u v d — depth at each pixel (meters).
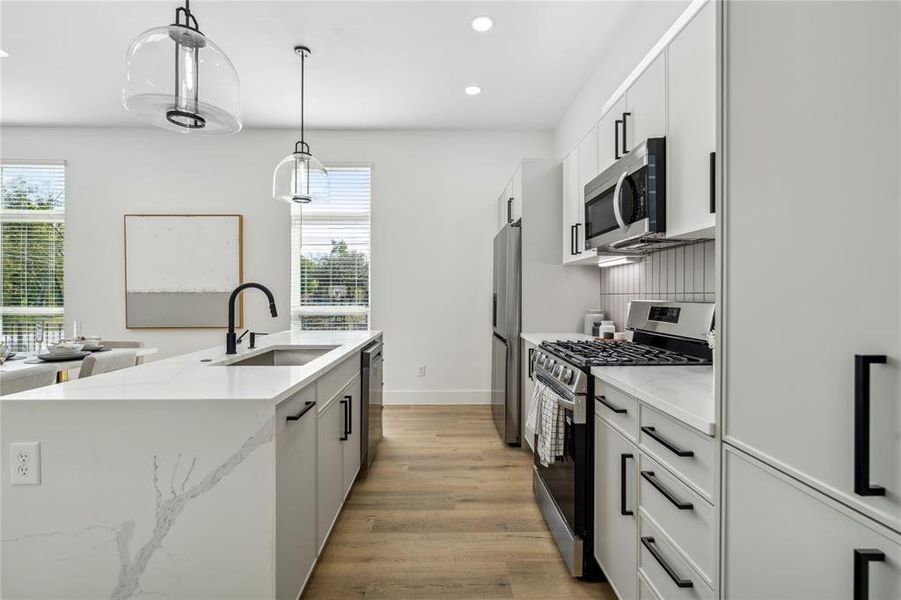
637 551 1.34
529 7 2.57
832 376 0.68
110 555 1.18
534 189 3.21
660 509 1.21
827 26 0.70
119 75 3.33
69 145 4.34
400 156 4.47
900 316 0.58
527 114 4.09
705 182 1.45
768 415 0.82
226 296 4.42
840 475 0.67
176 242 4.39
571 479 1.73
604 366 1.68
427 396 4.50
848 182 0.66
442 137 4.48
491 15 2.64
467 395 4.51
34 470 1.16
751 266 0.88
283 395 1.27
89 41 2.88
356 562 1.80
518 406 3.20
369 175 4.49
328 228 4.48
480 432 3.59
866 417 0.61
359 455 2.63
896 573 0.58
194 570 1.19
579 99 3.65
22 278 4.34
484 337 4.52
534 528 2.08
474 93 3.65
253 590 1.19
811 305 0.73
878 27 0.61
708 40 1.43
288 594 1.33
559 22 2.71
